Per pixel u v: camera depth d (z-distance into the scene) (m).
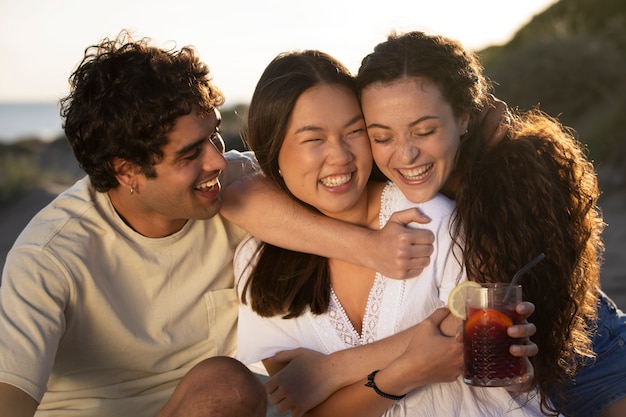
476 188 3.29
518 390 3.26
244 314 3.58
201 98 3.30
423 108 3.15
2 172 19.47
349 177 3.29
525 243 3.23
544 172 3.31
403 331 3.24
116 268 3.49
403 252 3.23
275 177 3.45
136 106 3.22
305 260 3.44
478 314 2.91
